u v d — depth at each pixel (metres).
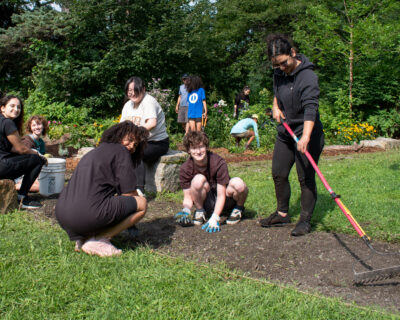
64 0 13.38
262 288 2.79
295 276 3.08
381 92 13.48
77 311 2.47
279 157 4.16
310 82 3.77
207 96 17.03
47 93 12.85
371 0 13.09
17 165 4.77
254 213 4.75
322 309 2.52
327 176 6.61
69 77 12.68
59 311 2.48
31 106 12.29
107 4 12.67
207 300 2.59
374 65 13.48
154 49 13.29
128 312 2.44
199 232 4.06
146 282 2.81
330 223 4.26
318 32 13.47
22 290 2.66
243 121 10.36
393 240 3.81
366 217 4.44
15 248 3.38
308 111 3.74
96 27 13.24
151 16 13.83
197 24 14.89
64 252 3.33
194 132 4.03
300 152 3.95
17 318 2.36
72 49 13.39
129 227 3.70
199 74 17.36
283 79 3.98
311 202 4.03
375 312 2.47
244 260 3.36
